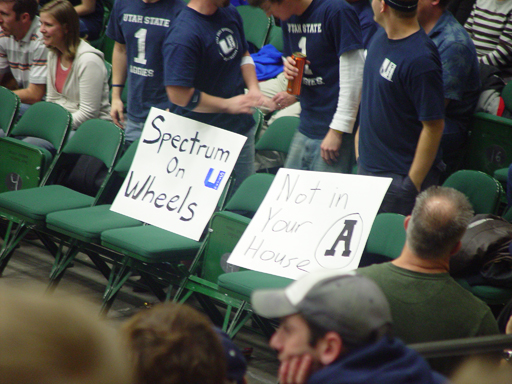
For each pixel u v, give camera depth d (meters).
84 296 15.59
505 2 18.72
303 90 14.27
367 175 12.57
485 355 6.30
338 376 4.46
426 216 7.46
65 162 17.50
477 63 15.26
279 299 5.02
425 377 4.51
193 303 15.81
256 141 17.55
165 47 14.12
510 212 12.97
